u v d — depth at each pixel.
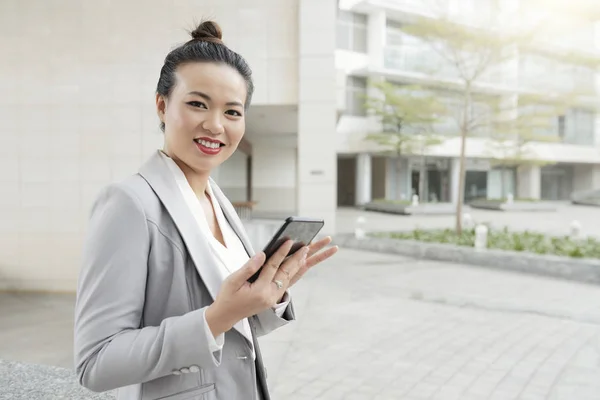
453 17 14.66
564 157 36.03
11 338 5.00
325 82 10.47
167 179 1.10
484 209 29.91
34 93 7.31
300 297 6.91
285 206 24.22
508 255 9.41
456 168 34.00
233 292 0.86
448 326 5.49
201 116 1.07
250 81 1.17
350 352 4.54
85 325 0.91
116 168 7.46
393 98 22.88
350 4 28.50
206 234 1.11
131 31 7.52
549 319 5.84
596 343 4.89
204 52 1.08
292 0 10.16
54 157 7.34
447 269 9.45
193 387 1.01
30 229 7.29
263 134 19.19
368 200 31.53
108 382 0.88
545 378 3.95
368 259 10.68
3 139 7.27
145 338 0.88
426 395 3.58
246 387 1.07
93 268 0.93
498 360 4.37
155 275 0.99
